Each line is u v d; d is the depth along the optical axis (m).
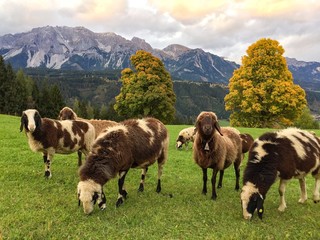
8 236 1.93
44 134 3.20
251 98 10.91
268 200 2.89
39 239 1.95
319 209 2.67
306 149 2.55
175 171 3.99
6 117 9.69
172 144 6.59
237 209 2.62
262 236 2.09
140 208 2.56
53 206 2.47
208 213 2.50
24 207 2.42
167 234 2.09
